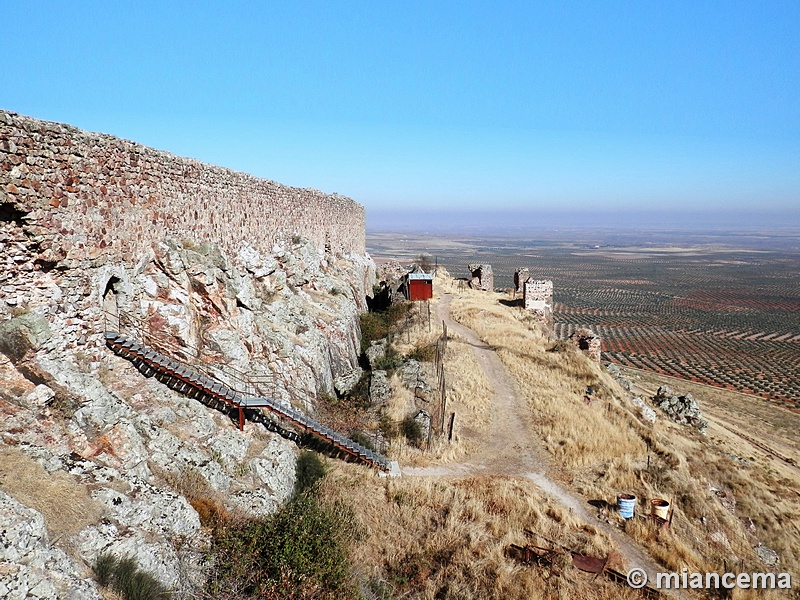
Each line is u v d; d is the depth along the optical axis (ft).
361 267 177.06
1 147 41.60
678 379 275.18
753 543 72.28
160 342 58.59
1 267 43.24
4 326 41.78
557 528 60.90
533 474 74.38
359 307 146.00
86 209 50.85
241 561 39.99
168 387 54.85
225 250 80.33
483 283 227.20
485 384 106.22
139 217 59.26
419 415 84.23
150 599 31.83
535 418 93.20
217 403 59.31
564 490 70.95
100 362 51.90
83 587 28.60
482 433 86.53
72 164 49.01
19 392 39.52
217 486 46.65
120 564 31.96
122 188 56.29
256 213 93.25
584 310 563.48
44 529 29.81
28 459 34.73
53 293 47.19
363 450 68.69
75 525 32.42
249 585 38.70
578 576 52.37
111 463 39.73
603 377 124.16
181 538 38.96
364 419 83.10
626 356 345.10
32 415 38.27
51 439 37.78
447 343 127.03
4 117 41.83
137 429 45.27
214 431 53.47
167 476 43.42
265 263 90.33
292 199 114.21
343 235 168.25
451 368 111.04
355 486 61.98
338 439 66.64
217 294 67.87
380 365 108.58
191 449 48.08
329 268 136.36
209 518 42.65
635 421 99.55
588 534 60.39
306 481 59.11
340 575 43.52
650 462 81.51
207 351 63.93
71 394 42.37
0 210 42.86
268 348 74.49
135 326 57.36
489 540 56.08
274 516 47.34
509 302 196.75
